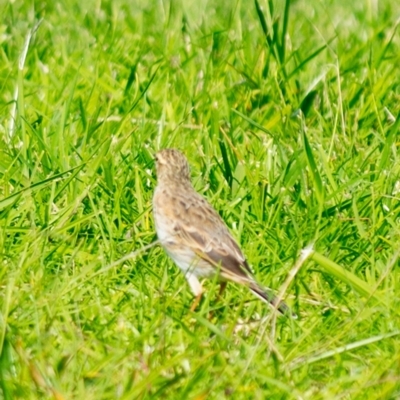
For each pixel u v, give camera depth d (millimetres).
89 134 14367
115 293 10961
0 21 20016
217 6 21984
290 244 11867
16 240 12086
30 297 10461
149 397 8852
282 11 21953
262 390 9172
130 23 20500
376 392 9289
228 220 12555
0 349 9148
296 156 12977
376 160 14094
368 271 11383
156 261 11898
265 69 17016
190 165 13992
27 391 9062
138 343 9695
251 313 10531
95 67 16625
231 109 15461
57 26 20219
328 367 9836
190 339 9844
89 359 9594
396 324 10359
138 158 13766
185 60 17422
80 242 11609
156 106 15977
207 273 11281
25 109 15414
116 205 12281
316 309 10672
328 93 16094
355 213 11914
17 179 13148
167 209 11641
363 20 20750
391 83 16625
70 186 12750
